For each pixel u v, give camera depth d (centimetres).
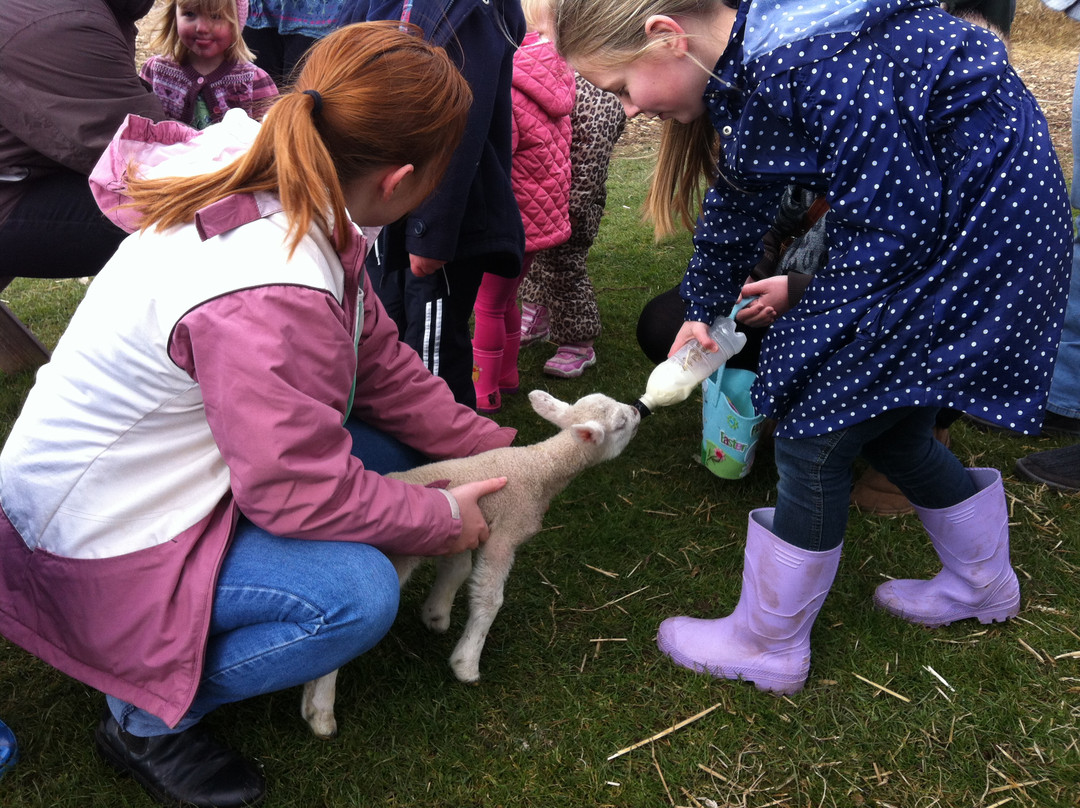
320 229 172
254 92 472
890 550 301
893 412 212
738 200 225
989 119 186
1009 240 189
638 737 230
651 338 365
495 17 267
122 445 175
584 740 228
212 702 200
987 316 194
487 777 216
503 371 407
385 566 194
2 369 403
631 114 212
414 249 268
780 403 214
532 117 351
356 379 240
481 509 237
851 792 215
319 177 162
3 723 209
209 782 203
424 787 213
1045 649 258
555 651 259
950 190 188
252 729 223
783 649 241
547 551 303
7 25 286
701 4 193
